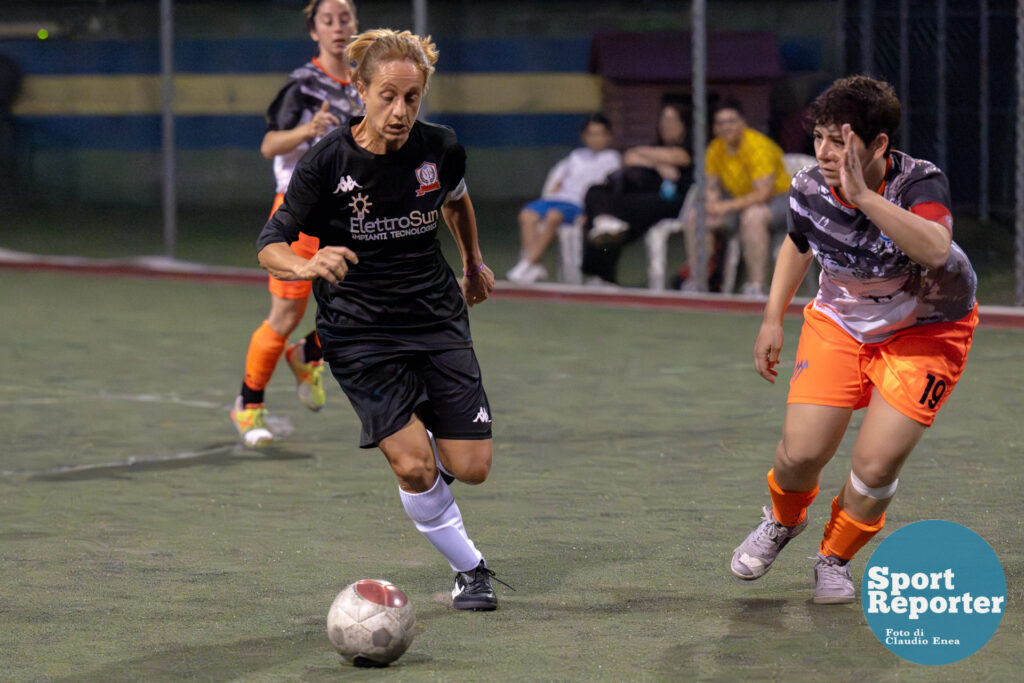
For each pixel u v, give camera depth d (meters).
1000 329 30.94
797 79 43.62
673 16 55.72
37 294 38.06
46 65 58.16
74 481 18.45
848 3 39.69
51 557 14.97
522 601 13.38
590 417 22.23
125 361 27.88
